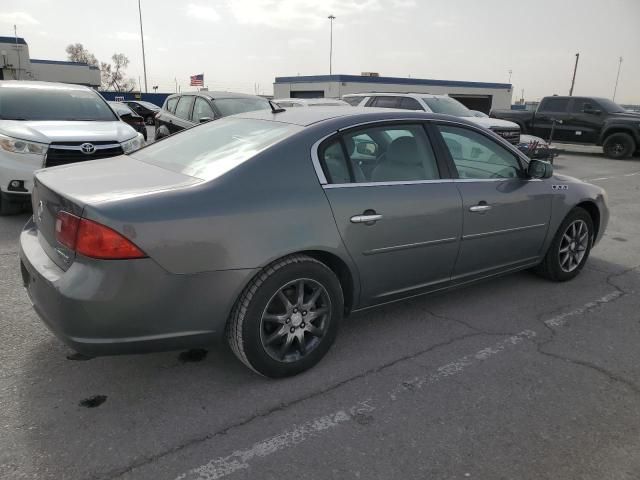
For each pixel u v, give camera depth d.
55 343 3.43
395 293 3.57
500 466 2.40
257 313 2.86
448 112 12.25
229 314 2.83
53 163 6.26
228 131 3.57
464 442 2.56
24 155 6.15
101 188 2.75
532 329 3.86
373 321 3.93
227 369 3.20
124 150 6.82
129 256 2.48
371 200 3.25
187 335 2.74
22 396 2.85
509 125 12.74
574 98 17.97
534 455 2.48
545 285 4.78
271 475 2.31
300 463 2.39
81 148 6.41
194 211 2.64
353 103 13.34
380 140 3.47
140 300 2.55
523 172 4.30
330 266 3.28
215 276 2.70
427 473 2.34
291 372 3.09
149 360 3.27
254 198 2.83
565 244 4.79
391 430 2.64
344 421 2.71
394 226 3.36
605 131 17.27
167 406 2.80
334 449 2.49
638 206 8.95
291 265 2.93
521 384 3.10
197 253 2.64
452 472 2.35
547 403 2.91
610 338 3.74
